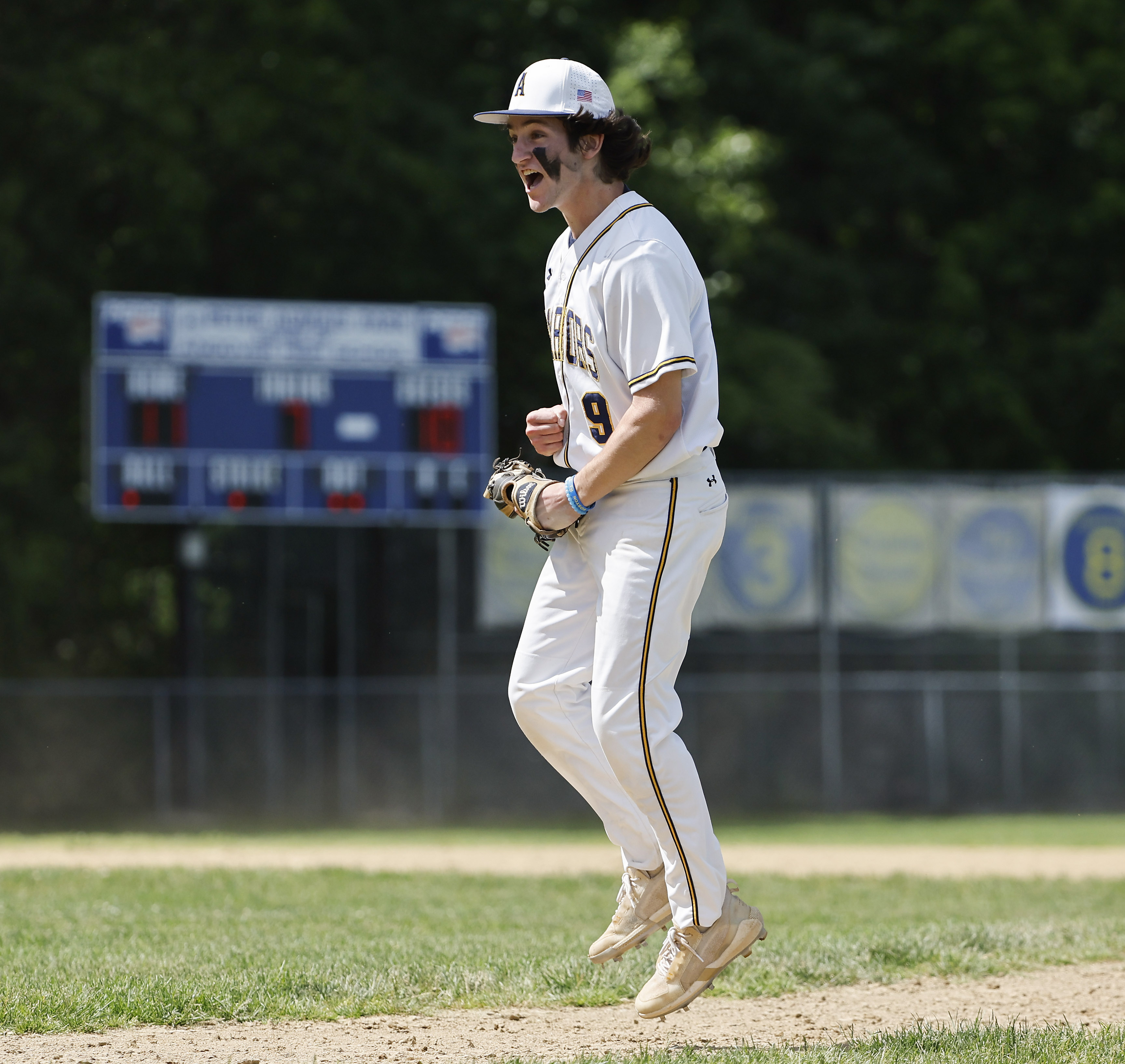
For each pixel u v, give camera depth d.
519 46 88.19
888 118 105.25
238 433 67.75
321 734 74.38
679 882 14.26
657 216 14.17
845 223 105.94
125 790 73.56
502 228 81.56
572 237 14.53
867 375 102.75
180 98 78.00
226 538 78.25
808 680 77.38
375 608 78.31
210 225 81.75
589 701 14.88
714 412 14.24
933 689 77.75
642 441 13.71
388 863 49.06
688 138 89.50
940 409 102.62
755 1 106.44
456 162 82.75
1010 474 103.31
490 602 76.25
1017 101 102.56
